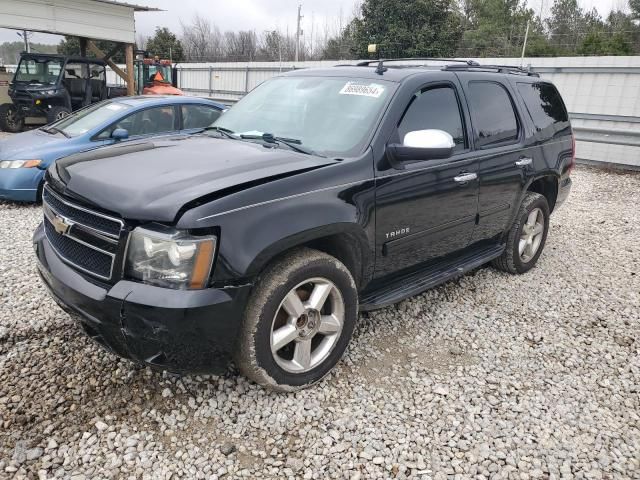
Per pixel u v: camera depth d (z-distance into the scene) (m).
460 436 2.84
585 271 5.46
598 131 11.98
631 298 4.82
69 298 2.72
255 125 3.90
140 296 2.47
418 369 3.45
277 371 2.91
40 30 14.63
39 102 13.64
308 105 3.80
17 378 3.09
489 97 4.44
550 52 28.36
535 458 2.71
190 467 2.52
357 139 3.37
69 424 2.74
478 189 4.14
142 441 2.66
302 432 2.79
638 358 3.77
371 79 3.76
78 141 7.14
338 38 40.56
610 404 3.21
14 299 4.08
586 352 3.81
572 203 8.69
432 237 3.84
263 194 2.73
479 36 34.94
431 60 4.74
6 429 2.69
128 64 16.64
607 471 2.65
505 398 3.20
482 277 5.10
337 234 3.10
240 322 2.68
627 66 12.45
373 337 3.81
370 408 3.01
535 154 4.84
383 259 3.47
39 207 7.00
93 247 2.67
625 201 8.91
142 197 2.57
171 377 3.15
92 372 3.18
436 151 3.24
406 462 2.63
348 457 2.64
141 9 16.23
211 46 54.28
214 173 2.83
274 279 2.78
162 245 2.48
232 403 2.97
